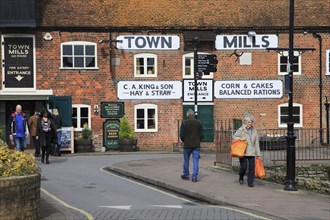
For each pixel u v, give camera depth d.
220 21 30.81
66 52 29.62
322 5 31.88
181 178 17.28
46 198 13.84
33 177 10.23
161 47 30.31
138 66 30.23
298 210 11.97
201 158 25.19
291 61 15.68
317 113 30.83
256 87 30.72
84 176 18.44
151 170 19.42
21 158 10.70
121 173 19.44
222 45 30.61
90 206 12.63
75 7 30.34
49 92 29.22
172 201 13.70
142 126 30.19
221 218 10.85
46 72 29.39
